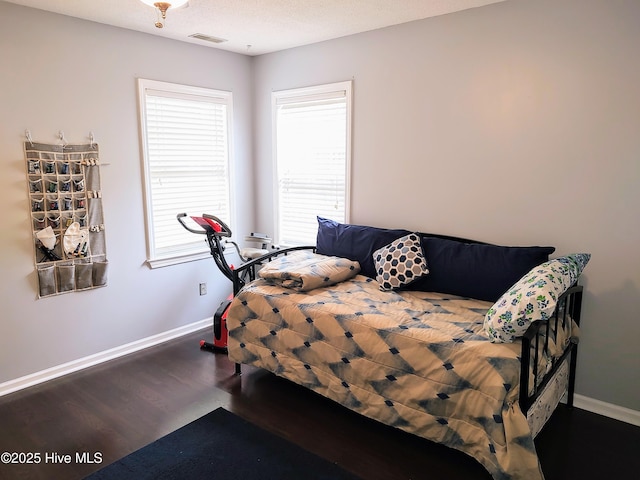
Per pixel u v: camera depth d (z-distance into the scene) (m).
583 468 2.26
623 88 2.47
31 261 3.04
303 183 4.11
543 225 2.83
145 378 3.20
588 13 2.53
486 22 2.89
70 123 3.14
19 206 2.96
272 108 4.20
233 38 3.65
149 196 3.64
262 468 2.26
